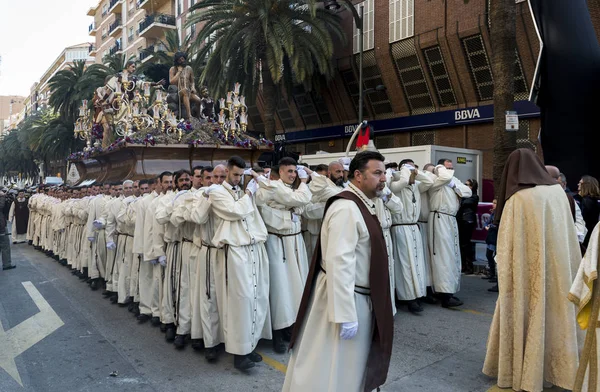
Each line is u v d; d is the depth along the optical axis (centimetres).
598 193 672
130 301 698
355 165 307
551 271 393
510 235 407
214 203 467
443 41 1641
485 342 536
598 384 329
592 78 730
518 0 1441
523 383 390
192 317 511
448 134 1750
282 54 1538
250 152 984
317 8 1812
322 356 291
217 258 490
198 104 1106
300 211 567
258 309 476
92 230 812
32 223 1545
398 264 659
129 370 468
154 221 572
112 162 1038
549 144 763
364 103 2005
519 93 1522
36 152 4616
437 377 439
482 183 1294
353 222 287
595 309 316
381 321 286
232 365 480
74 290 836
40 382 441
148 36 4206
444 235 688
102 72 2695
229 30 1631
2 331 602
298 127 2383
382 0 1844
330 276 278
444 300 694
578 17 747
